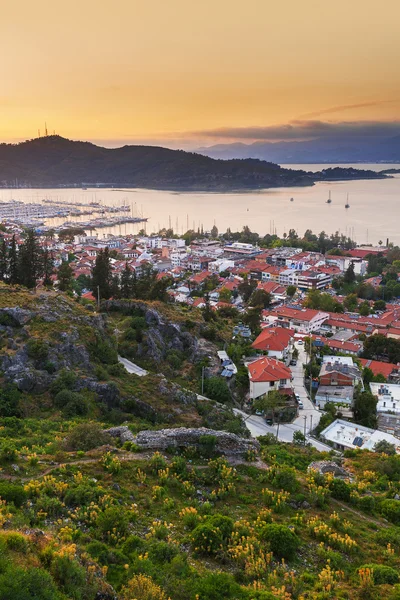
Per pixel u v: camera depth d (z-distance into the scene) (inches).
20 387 2130.9
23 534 899.4
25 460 1387.8
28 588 738.8
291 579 1029.8
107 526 1086.4
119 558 981.2
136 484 1350.9
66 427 1871.3
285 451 1982.0
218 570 1027.3
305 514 1346.0
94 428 1614.2
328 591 1011.9
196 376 3120.1
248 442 1685.5
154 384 2554.1
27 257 4020.7
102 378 2423.7
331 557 1139.3
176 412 2362.2
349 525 1304.1
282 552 1125.7
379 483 1740.9
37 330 2501.2
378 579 1074.1
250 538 1126.4
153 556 1009.5
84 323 2770.7
